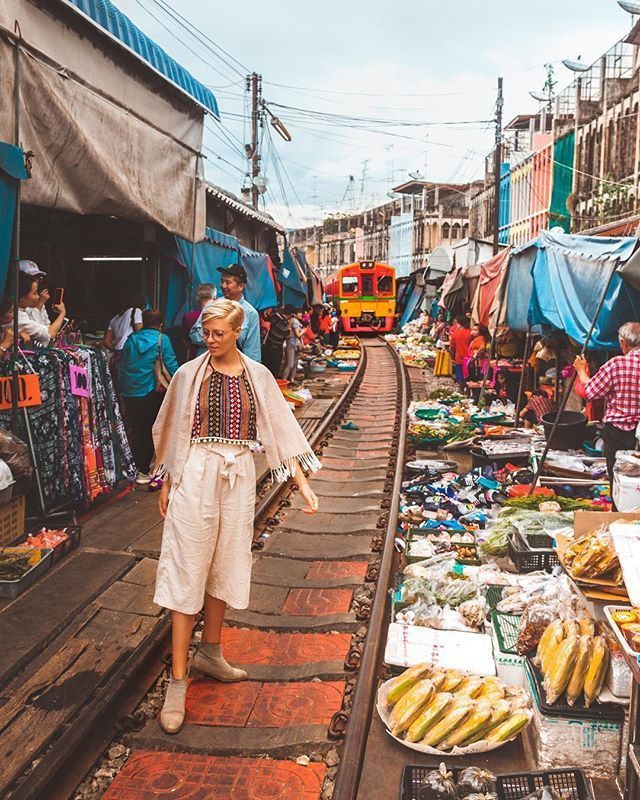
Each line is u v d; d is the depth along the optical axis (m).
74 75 6.03
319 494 8.83
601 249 8.45
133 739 3.81
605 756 3.58
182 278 10.22
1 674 4.13
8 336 6.12
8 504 5.92
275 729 3.91
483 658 4.37
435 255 29.45
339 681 4.39
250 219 18.16
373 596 5.66
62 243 10.34
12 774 3.38
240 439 3.98
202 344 9.02
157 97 7.54
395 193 83.44
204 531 3.90
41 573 5.51
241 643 4.90
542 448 9.72
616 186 27.75
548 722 3.59
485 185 46.47
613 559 3.78
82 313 11.27
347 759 3.52
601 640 3.71
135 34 6.91
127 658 4.39
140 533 6.51
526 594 4.95
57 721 3.77
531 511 6.54
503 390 14.59
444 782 3.28
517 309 12.30
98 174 6.43
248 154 28.95
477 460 9.76
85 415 6.98
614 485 5.43
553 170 36.22
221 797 3.40
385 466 10.28
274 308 16.31
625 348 6.93
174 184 8.00
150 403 8.45
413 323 38.72
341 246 105.06
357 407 16.06
